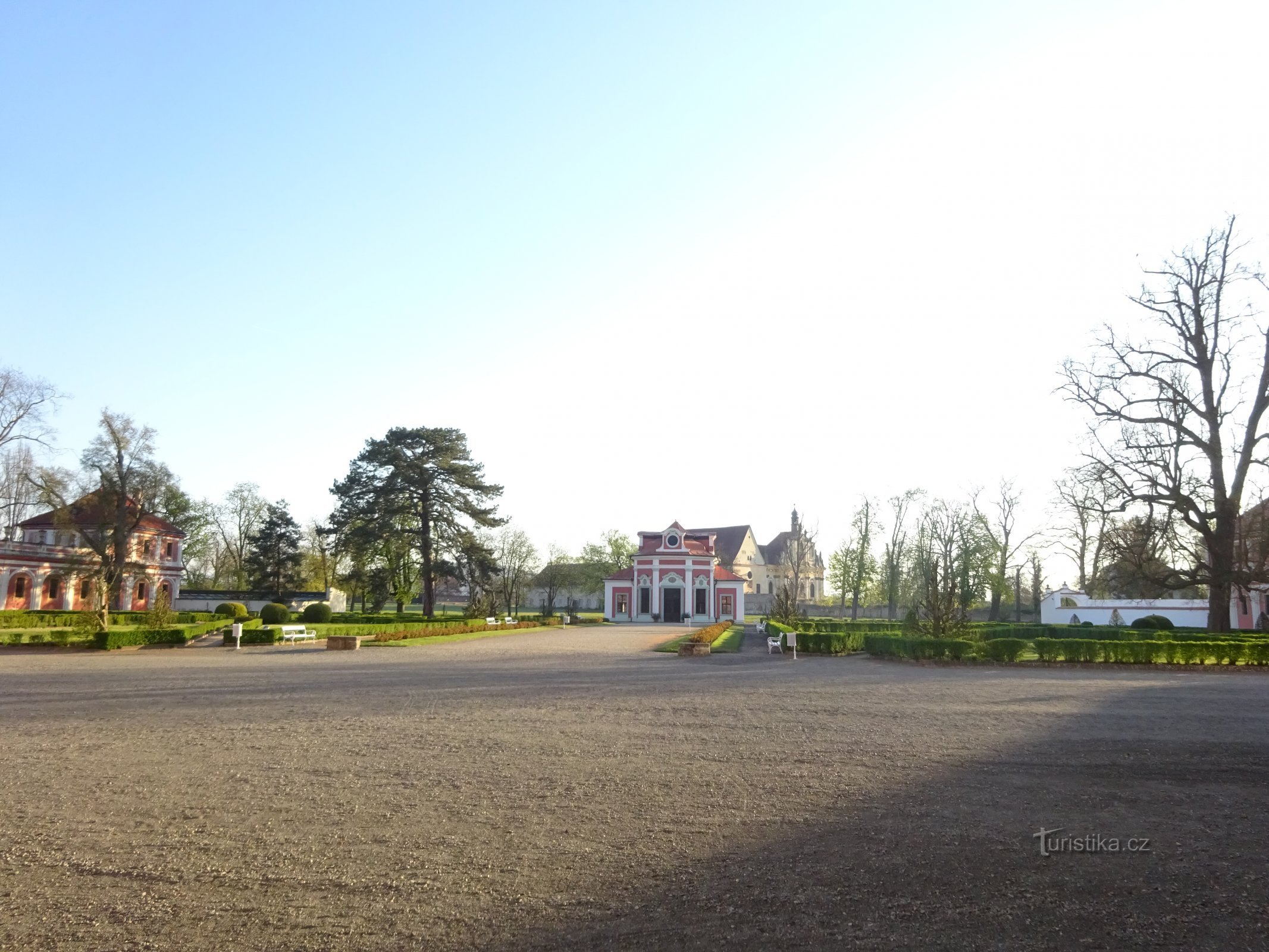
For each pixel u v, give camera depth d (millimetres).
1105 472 35719
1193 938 5586
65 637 33156
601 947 5496
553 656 29984
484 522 59531
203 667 24719
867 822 8219
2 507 57438
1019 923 5844
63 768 10523
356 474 58188
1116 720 14391
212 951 5469
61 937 5668
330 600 69500
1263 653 25938
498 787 9555
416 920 5938
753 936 5648
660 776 10109
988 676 22766
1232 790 9484
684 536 84938
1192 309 34125
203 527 87688
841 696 17812
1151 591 37812
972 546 58531
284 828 8031
